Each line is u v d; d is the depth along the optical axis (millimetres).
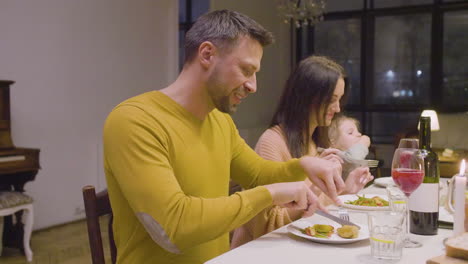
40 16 4586
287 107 2033
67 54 4840
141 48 5648
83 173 5059
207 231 1147
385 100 6742
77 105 4961
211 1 6125
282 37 7297
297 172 1527
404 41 6562
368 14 6680
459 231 1261
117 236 1338
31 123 4543
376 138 6793
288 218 1619
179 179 1309
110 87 5293
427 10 6344
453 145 5812
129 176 1170
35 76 4566
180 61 6414
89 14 5031
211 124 1449
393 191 1476
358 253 1202
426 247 1264
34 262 3664
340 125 2465
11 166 3727
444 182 2227
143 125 1215
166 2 5969
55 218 4789
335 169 1481
